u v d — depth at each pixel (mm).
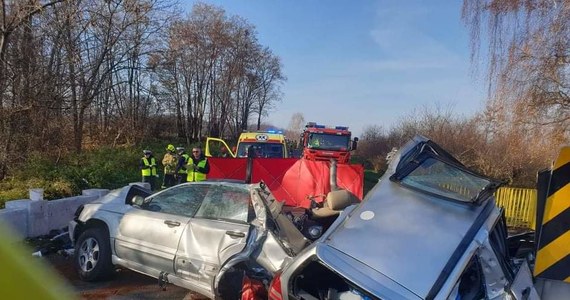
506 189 13688
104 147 21016
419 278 2736
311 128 19562
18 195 9594
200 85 53156
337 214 5117
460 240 2977
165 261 5160
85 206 6168
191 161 11164
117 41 19984
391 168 3795
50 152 14711
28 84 14305
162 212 5492
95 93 19172
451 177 3754
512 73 15609
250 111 68188
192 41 49062
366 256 2910
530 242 4246
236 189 5195
